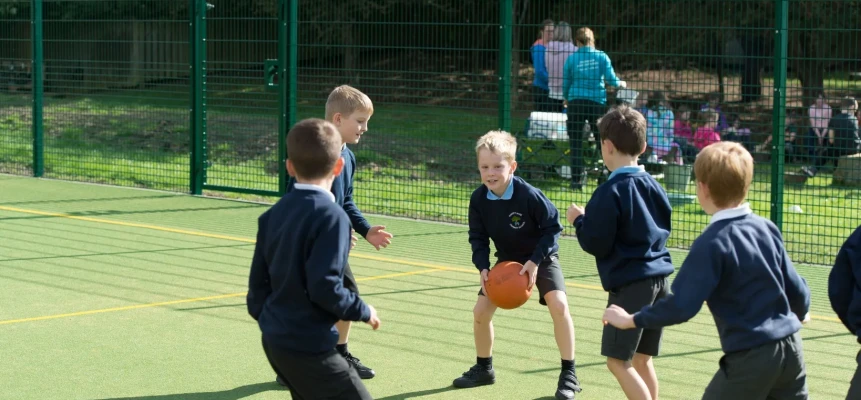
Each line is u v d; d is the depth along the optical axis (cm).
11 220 1023
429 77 1457
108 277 755
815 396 499
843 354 579
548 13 1452
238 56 1270
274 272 365
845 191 1194
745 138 1280
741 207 366
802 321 379
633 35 1266
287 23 1120
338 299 355
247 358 552
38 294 696
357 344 589
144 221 1032
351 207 517
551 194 1129
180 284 736
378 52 1341
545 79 1212
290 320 362
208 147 1445
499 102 1012
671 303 350
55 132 1572
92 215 1066
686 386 513
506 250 507
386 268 815
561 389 489
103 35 1423
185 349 567
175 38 1398
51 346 568
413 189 1251
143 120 1614
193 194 1230
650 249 439
